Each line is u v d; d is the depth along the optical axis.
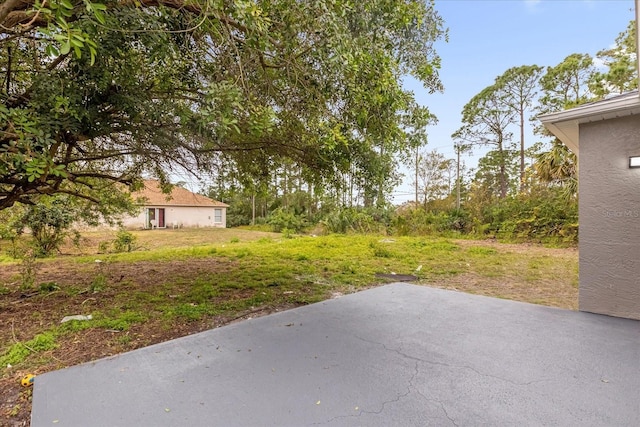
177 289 4.67
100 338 2.90
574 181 10.31
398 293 4.45
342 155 3.76
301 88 3.24
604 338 2.79
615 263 3.37
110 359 2.45
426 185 21.73
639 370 2.22
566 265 6.85
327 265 6.62
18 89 3.19
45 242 8.93
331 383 2.08
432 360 2.40
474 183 18.41
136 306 3.84
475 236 12.55
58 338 2.88
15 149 2.38
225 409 1.80
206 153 4.24
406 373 2.20
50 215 8.73
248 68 3.13
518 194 12.88
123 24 2.45
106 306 3.84
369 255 7.95
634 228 3.26
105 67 2.64
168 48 2.75
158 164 4.57
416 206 18.22
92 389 2.02
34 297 4.27
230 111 2.62
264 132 3.53
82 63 2.55
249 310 3.74
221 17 2.56
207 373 2.22
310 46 2.81
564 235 10.30
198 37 2.96
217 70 3.14
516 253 8.60
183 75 3.33
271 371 2.24
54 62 2.75
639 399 1.88
